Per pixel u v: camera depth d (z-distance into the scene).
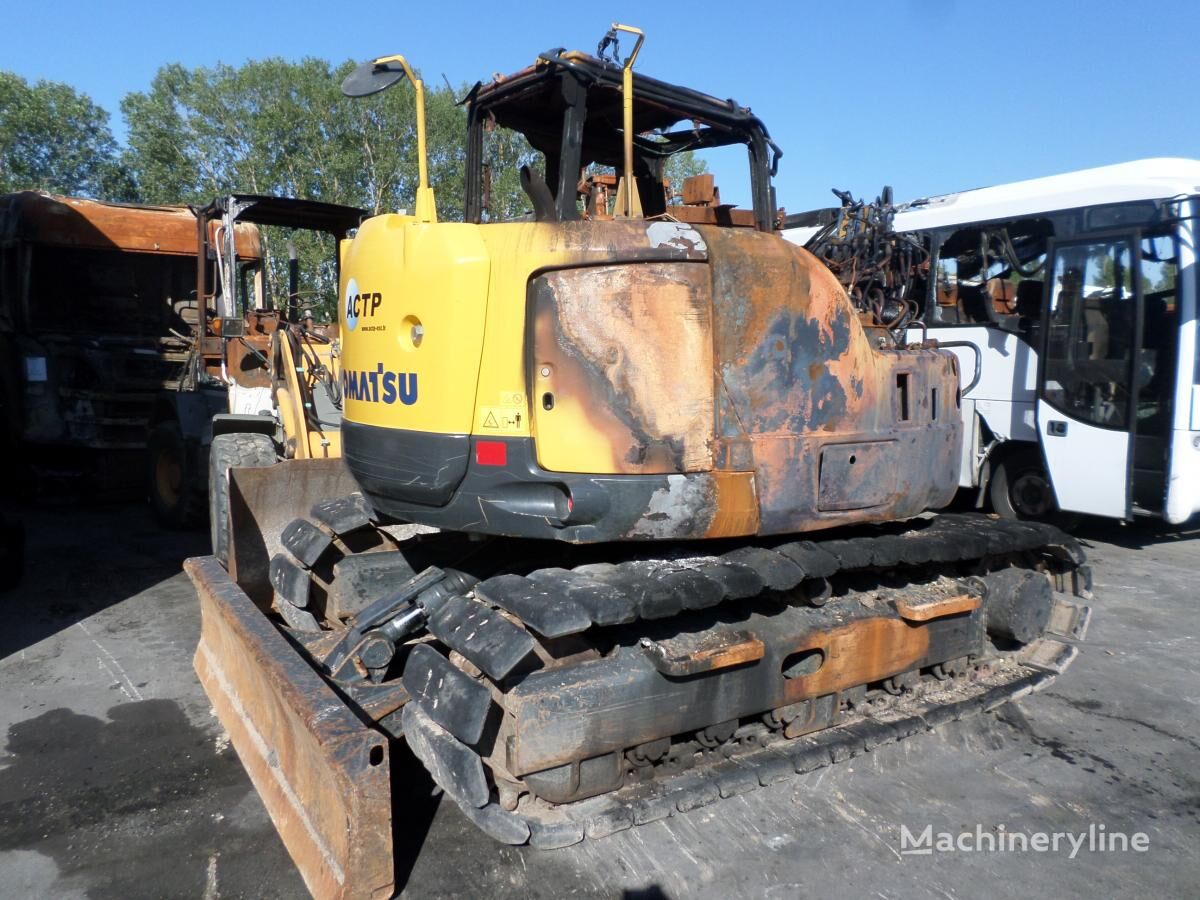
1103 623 5.97
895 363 3.80
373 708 3.34
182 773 3.74
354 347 3.69
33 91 34.81
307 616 4.45
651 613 3.00
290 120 26.38
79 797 3.55
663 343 3.18
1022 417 8.32
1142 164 7.76
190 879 3.03
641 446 3.17
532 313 3.18
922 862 3.19
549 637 2.82
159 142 27.48
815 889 3.02
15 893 2.94
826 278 3.50
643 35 3.34
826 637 3.68
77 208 9.48
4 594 6.19
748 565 3.35
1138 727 4.37
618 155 4.27
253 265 9.89
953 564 4.48
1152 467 7.22
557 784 3.09
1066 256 7.73
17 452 9.66
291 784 3.20
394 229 3.47
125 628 5.52
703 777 3.40
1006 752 4.06
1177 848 3.32
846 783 3.72
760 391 3.32
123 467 9.52
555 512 3.20
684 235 3.23
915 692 4.25
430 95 25.75
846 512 3.63
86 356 9.26
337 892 2.73
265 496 5.22
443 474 3.28
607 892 2.98
